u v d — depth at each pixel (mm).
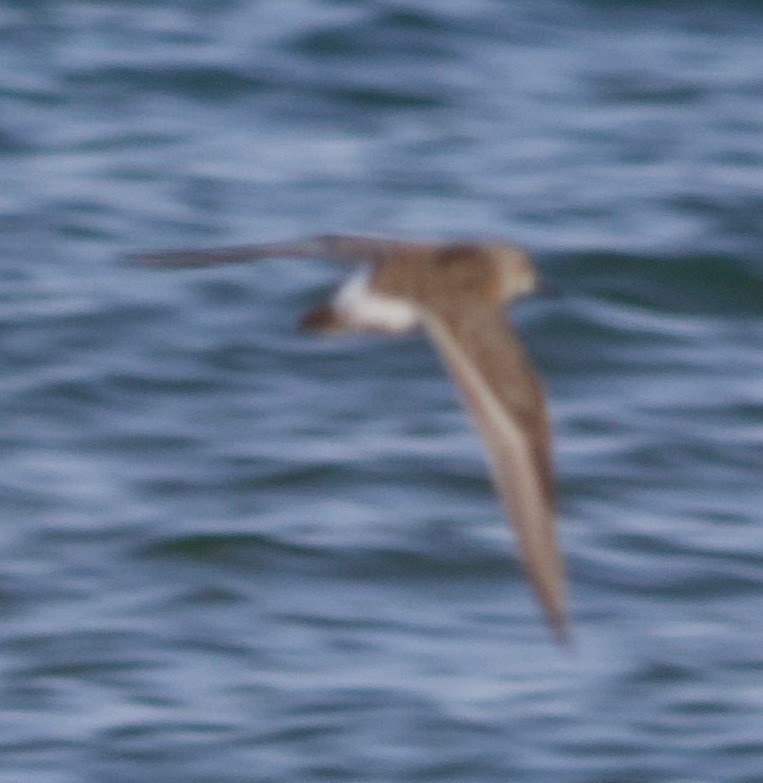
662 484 26672
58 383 28547
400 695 22094
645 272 32062
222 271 31281
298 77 38969
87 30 40562
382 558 24875
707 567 24750
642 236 33000
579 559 24875
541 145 36625
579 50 40812
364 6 41531
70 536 25141
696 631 23500
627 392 29078
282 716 21703
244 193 34281
